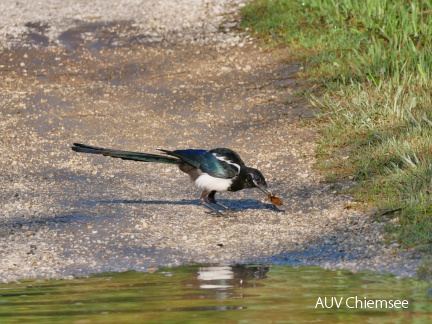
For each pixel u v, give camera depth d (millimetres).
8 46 24766
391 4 22281
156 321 6504
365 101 16859
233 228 11211
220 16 27266
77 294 7684
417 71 18188
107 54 24125
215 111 18953
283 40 23422
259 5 26969
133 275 8711
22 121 18562
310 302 7156
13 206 12469
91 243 10508
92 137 17469
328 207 11938
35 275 8883
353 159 14195
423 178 11906
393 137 14258
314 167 14336
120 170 15133
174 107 19516
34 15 28188
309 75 20266
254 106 18953
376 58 18953
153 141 17078
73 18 27875
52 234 10930
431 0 21766
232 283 8078
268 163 15016
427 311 6812
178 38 25344
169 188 13852
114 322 6480
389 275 8430
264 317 6621
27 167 15258
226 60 22891
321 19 23875
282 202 12297
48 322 6531
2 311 6957
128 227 11312
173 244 10422
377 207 11422
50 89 21094
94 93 20844
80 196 13203
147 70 22672
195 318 6602
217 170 11469
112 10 28844
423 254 9227
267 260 9469
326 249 9875
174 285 8039
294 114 17953
